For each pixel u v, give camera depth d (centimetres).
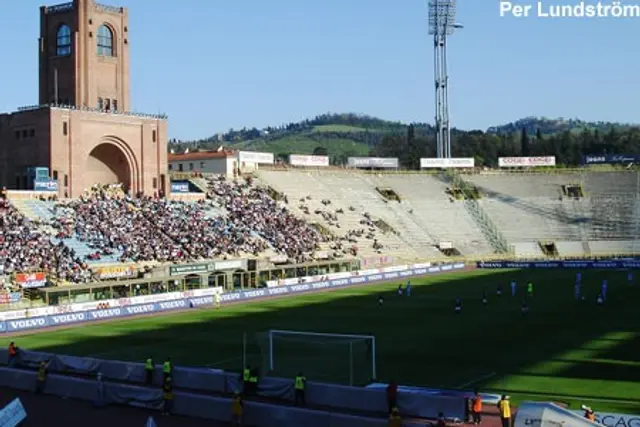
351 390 3922
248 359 5316
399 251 13538
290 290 10156
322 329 6625
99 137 10888
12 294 7838
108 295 8888
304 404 4000
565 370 4634
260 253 11238
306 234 12588
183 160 15238
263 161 15125
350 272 11569
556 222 15238
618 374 4475
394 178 16288
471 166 16962
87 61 11288
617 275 11269
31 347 6069
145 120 11500
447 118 16962
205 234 11025
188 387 4428
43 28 11581
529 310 7544
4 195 9781
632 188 15900
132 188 11388
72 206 10225
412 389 4025
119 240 9869
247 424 3719
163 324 7269
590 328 6244
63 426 3741
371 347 4872
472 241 14612
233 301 9269
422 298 8950
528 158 17150
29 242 8925
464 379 4484
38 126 10412
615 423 3262
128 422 3803
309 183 14900
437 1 16162
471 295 9125
